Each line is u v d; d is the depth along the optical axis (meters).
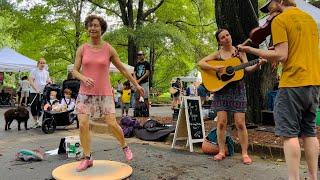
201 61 5.88
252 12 7.91
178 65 30.95
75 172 4.79
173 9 25.70
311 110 3.71
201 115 6.90
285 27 3.65
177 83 19.44
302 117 3.75
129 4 24.48
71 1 23.30
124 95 13.30
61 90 9.63
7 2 23.11
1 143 7.44
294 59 3.63
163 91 34.84
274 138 6.71
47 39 25.08
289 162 3.63
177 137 6.83
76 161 5.69
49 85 9.76
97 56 4.83
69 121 9.38
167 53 25.50
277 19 3.71
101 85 4.85
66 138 6.18
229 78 5.69
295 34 3.65
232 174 4.93
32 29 23.55
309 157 3.75
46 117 9.09
